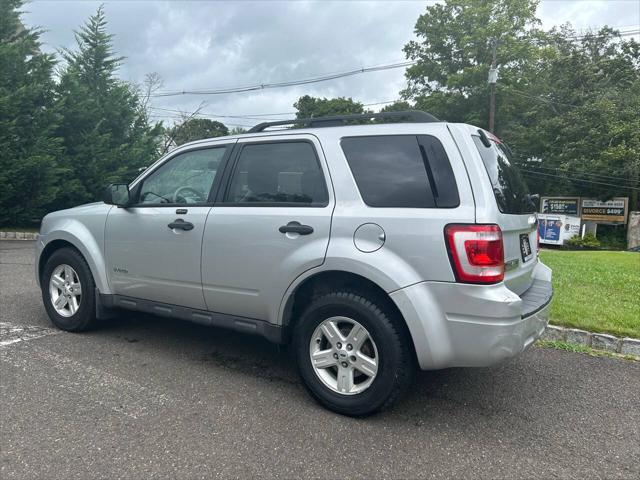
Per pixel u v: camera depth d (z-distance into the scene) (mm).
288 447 2744
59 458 2566
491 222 2766
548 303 3318
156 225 3980
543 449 2799
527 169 35500
